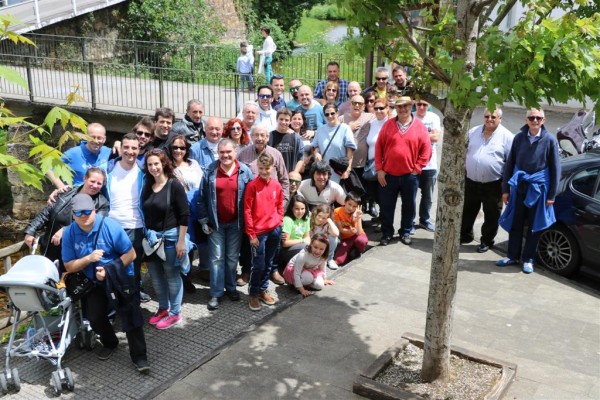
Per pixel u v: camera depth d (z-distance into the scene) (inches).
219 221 259.4
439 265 194.1
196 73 641.0
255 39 1232.8
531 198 295.9
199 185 272.5
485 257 325.4
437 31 190.2
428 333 201.5
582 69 149.0
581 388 209.0
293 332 241.6
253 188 254.1
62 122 157.6
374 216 373.4
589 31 153.7
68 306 209.5
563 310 267.3
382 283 288.5
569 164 319.0
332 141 330.0
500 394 197.8
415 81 198.2
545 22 155.4
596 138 410.3
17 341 237.3
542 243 317.1
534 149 294.8
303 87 366.9
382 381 206.4
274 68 842.2
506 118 657.0
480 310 264.8
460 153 184.4
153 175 236.8
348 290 280.7
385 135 323.6
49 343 212.4
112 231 212.8
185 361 225.0
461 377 208.5
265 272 267.6
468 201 330.6
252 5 1282.0
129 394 204.5
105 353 225.5
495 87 159.6
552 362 225.3
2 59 703.1
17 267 202.4
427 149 324.8
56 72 682.2
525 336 243.8
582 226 297.9
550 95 158.2
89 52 881.5
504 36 159.8
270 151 286.5
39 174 155.6
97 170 235.0
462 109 179.3
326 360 221.9
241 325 251.9
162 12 1012.5
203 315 259.8
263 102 347.3
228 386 205.8
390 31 180.7
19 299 199.2
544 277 301.1
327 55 696.4
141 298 272.5
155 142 289.3
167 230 239.8
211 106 602.2
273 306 268.4
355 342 234.7
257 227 255.8
